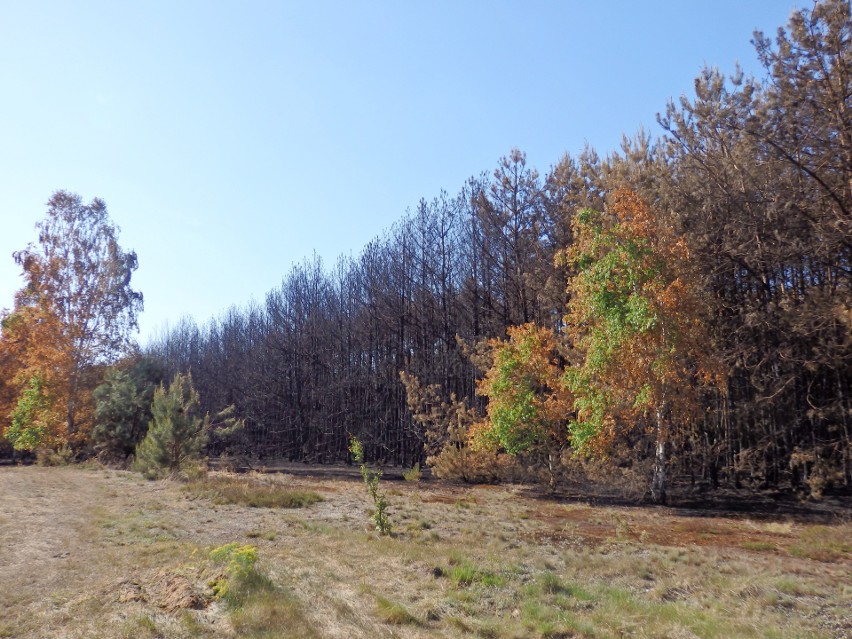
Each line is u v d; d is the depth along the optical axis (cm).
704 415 2344
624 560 1204
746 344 2392
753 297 2461
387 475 3916
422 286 4431
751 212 2250
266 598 789
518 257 3572
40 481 2516
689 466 2719
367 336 5203
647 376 2166
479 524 1750
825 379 2377
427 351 4541
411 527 1636
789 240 2167
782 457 2506
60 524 1465
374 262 5097
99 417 3947
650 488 2456
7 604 816
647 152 2862
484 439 2767
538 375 2642
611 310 2191
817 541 1494
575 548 1402
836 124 1853
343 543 1311
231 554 965
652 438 2462
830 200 2003
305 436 5897
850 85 1836
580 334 2564
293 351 6025
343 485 3003
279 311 6506
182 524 1535
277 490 2384
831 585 1045
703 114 2131
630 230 2222
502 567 1113
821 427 2484
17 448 4288
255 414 6475
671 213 2383
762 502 2334
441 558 1145
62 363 4384
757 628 781
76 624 713
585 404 2248
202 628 696
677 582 1048
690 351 2178
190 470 2795
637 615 834
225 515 1736
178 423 3055
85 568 1019
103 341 4731
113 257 4891
